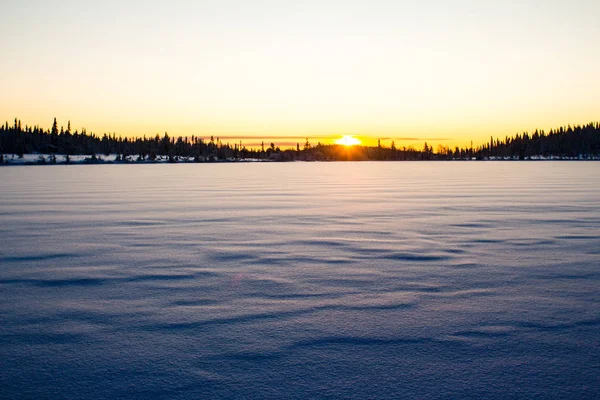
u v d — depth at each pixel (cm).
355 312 563
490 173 4872
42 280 710
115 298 621
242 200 1953
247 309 575
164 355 450
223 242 1012
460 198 1992
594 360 436
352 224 1268
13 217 1421
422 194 2216
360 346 468
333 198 2033
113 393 382
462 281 695
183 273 750
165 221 1334
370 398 373
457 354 449
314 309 575
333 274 739
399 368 422
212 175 4650
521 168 6669
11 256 877
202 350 460
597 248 931
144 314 559
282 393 381
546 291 644
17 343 479
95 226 1242
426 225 1241
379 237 1067
